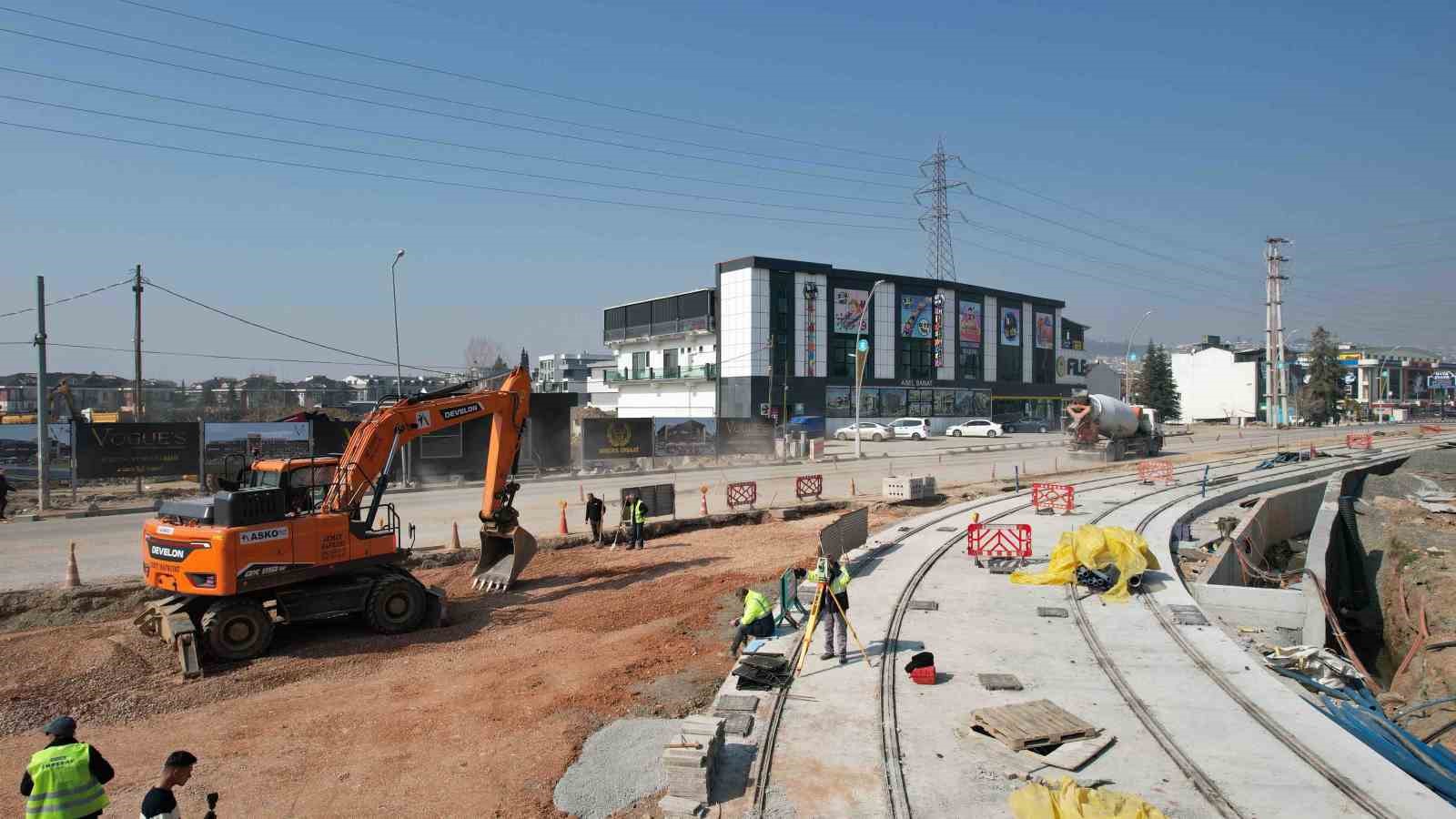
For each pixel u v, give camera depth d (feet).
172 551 49.70
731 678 41.70
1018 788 29.55
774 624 50.88
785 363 244.63
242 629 49.32
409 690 44.04
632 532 83.71
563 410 145.28
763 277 239.91
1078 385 346.74
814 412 250.57
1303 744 32.91
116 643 49.06
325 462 56.59
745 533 91.86
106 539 80.84
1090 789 28.58
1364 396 456.45
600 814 29.22
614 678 44.16
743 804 28.71
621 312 297.94
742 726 35.01
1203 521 96.17
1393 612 78.79
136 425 105.70
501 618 58.70
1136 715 36.09
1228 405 387.75
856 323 260.21
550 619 58.08
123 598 60.90
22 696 41.70
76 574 62.18
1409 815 27.25
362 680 46.11
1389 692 61.11
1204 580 68.18
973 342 295.07
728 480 132.67
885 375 268.21
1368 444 185.57
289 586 52.70
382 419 57.98
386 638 53.98
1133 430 171.63
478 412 64.13
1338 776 29.94
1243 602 64.44
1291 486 128.06
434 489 120.16
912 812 27.86
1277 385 331.57
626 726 36.94
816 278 250.57
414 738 37.09
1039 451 196.03
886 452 190.70
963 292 290.97
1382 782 29.63
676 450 159.02
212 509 50.83
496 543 68.13
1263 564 98.48
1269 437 249.75
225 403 260.62
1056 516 92.12
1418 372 504.43
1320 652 50.08
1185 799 28.55
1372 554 98.78
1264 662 44.91
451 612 60.70
